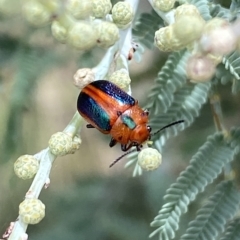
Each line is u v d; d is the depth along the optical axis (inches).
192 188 2.7
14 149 3.6
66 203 4.6
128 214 4.6
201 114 3.6
